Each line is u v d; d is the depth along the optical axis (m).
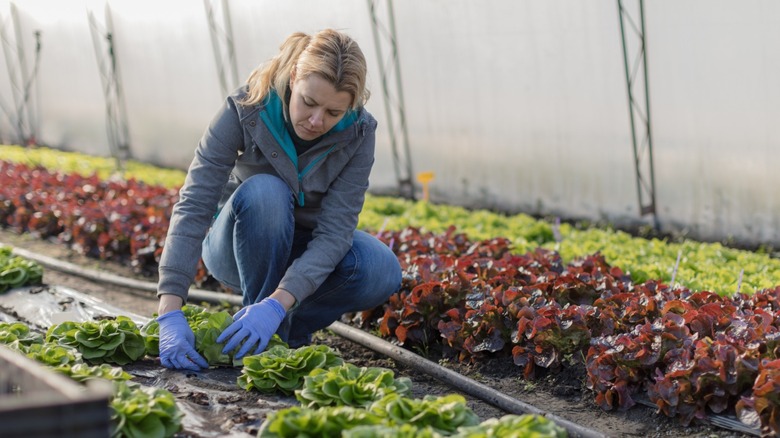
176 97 13.45
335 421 2.89
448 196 10.72
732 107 8.12
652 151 8.76
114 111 14.67
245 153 4.26
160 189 9.67
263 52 11.81
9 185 10.29
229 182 4.49
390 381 3.49
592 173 9.32
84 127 15.46
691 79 8.31
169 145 13.86
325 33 3.75
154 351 4.21
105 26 14.24
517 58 9.56
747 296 4.76
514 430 2.76
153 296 6.79
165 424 3.08
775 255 7.87
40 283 6.06
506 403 3.96
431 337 4.91
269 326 3.92
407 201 10.72
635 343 3.92
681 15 8.21
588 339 4.23
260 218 4.16
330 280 4.52
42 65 15.91
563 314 4.29
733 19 7.89
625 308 4.54
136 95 14.18
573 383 4.24
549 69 9.34
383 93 10.85
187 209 4.10
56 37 15.34
